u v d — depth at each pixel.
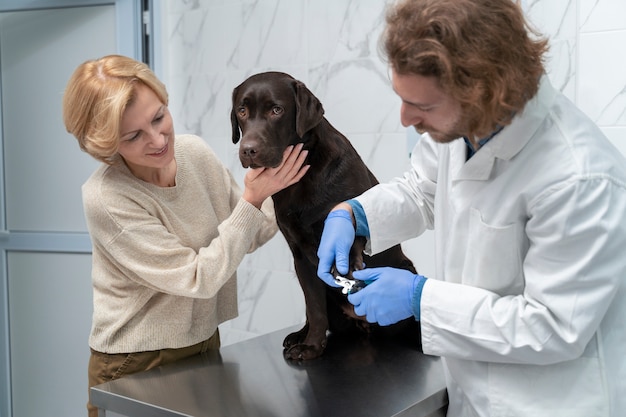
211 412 1.10
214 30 2.30
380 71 1.94
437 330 0.99
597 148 0.92
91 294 2.48
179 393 1.21
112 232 1.29
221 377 1.30
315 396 1.17
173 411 1.11
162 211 1.38
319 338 1.42
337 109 2.04
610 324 0.97
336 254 1.17
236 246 1.28
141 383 1.27
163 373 1.33
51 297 2.55
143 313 1.41
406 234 1.29
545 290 0.90
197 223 1.45
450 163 1.08
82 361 2.54
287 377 1.29
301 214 1.32
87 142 1.25
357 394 1.19
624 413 0.96
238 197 1.58
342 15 1.99
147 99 1.25
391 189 1.28
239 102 1.27
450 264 1.06
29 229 2.55
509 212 0.94
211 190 1.52
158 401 1.16
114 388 1.24
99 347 1.41
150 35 2.39
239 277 2.32
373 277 1.08
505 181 0.96
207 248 1.31
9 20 2.47
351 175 1.33
